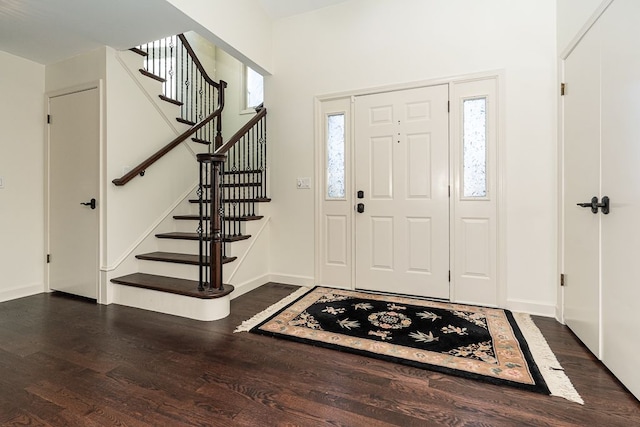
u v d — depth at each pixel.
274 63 3.54
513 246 2.62
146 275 3.02
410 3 2.94
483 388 1.55
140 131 3.18
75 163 3.03
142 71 3.19
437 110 2.86
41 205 3.22
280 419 1.34
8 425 1.31
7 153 2.97
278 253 3.54
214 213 2.54
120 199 2.98
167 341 2.09
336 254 3.29
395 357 1.85
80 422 1.33
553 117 2.48
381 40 3.06
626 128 1.52
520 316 2.48
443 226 2.86
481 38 2.70
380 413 1.38
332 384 1.60
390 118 3.03
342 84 3.22
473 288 2.76
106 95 2.86
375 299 2.89
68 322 2.42
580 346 1.98
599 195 1.79
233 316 2.52
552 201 2.50
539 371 1.69
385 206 3.07
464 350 1.92
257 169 3.61
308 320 2.41
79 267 3.03
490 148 2.68
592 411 1.38
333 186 3.32
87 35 2.66
